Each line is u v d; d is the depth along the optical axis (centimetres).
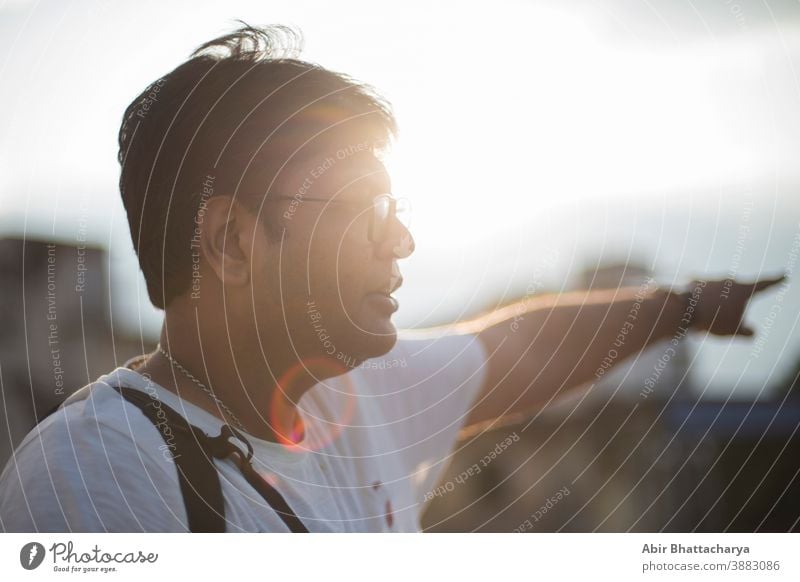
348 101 101
